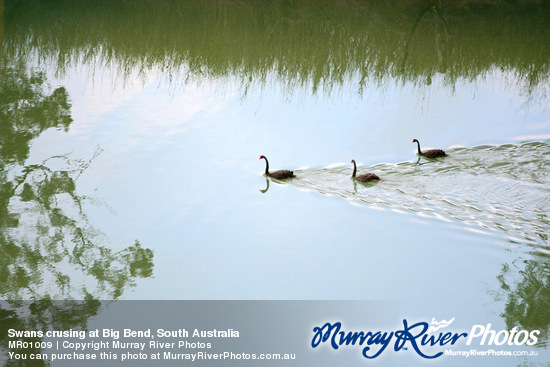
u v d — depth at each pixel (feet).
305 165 65.82
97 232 52.21
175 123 75.66
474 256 47.52
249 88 87.25
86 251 49.70
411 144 70.44
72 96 84.23
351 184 60.90
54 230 53.01
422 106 81.35
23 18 119.96
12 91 85.66
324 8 128.16
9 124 74.74
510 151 67.97
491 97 84.79
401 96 84.94
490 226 51.24
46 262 48.49
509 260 46.83
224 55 99.25
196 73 92.94
